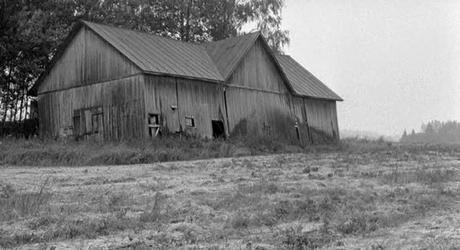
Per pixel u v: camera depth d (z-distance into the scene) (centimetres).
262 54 4178
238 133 3834
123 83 3328
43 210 1242
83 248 942
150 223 1135
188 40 5631
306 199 1392
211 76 3662
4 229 1070
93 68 3494
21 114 4250
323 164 2456
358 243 973
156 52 3603
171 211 1241
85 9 4606
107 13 4841
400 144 4656
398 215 1204
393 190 1587
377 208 1309
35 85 3803
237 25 5838
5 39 3619
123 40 3528
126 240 999
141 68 3203
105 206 1295
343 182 1781
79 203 1330
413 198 1431
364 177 1903
